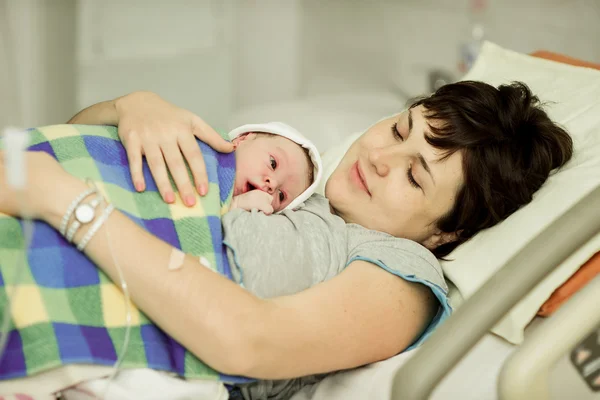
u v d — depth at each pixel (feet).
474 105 3.52
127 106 3.39
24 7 6.42
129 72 7.91
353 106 7.54
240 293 2.61
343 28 8.96
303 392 3.30
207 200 3.17
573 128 4.10
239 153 3.75
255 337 2.53
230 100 8.90
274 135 3.84
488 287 2.21
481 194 3.51
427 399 2.04
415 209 3.51
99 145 3.16
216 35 8.43
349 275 3.00
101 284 2.68
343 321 2.80
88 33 7.41
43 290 2.58
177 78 8.32
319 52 9.43
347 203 3.65
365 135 3.82
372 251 3.21
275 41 9.34
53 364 2.48
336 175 3.78
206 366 2.75
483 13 7.23
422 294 3.18
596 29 6.19
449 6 7.55
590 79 4.42
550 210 3.52
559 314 2.27
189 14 8.11
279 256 3.08
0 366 2.45
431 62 7.87
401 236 3.64
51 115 6.96
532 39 6.84
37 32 6.54
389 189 3.51
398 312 3.01
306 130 6.82
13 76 6.65
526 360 2.19
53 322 2.55
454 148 3.45
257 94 9.59
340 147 4.78
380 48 8.52
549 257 2.25
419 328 3.16
